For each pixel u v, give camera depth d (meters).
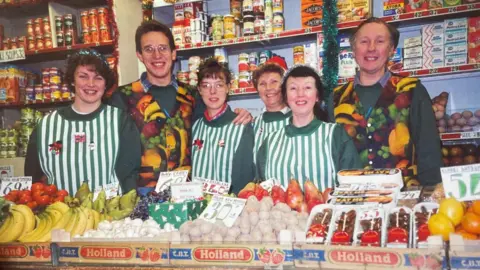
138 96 3.30
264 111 3.20
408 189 2.10
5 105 4.22
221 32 3.86
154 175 3.18
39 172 3.13
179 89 3.36
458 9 3.19
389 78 2.93
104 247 1.91
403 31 3.79
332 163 2.55
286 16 4.17
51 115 3.15
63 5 4.24
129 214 2.36
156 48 3.19
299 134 2.64
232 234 1.89
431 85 3.90
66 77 3.17
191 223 1.96
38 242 2.02
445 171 1.84
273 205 2.10
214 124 3.13
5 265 2.05
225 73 3.09
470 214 1.64
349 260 1.60
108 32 4.03
